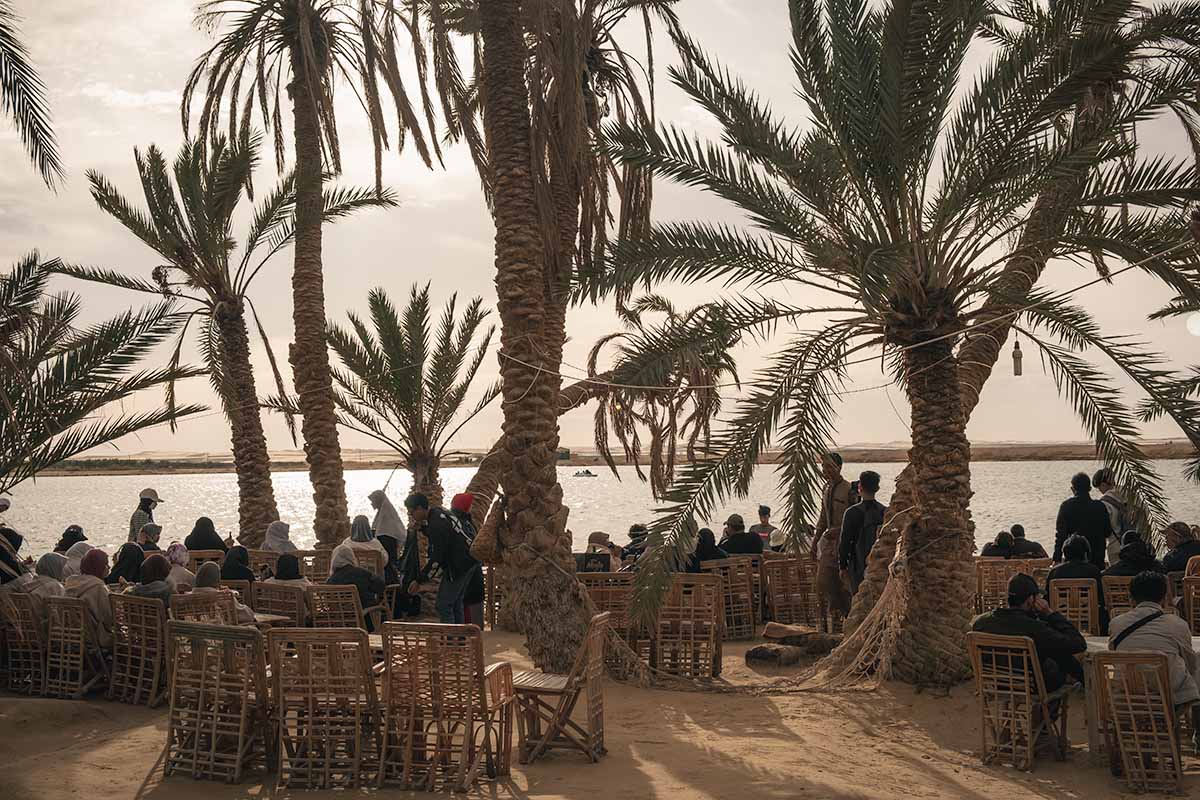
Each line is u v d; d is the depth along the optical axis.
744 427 9.25
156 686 7.76
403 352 19.81
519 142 10.29
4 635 8.30
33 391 9.29
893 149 8.98
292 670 5.94
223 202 17.42
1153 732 6.15
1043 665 6.81
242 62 17.95
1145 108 8.86
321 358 17.56
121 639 8.05
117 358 9.66
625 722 7.83
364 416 20.17
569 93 11.62
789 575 12.57
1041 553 12.80
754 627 12.25
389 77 14.89
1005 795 5.95
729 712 8.26
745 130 9.39
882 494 63.84
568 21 11.62
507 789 5.79
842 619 12.07
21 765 6.12
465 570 11.02
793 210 9.27
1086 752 6.98
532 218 10.23
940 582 9.16
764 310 9.45
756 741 7.21
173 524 48.09
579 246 13.36
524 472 9.70
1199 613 8.74
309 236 17.59
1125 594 9.09
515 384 9.84
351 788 5.80
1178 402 8.73
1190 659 6.61
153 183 17.59
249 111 17.88
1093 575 9.31
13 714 7.08
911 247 9.27
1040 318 9.20
